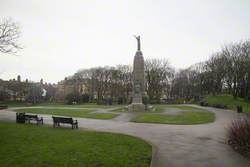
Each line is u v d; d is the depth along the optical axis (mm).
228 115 28812
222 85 65688
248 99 52719
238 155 10203
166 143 12789
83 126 19969
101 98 82062
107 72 82312
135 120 24156
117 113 32406
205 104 51219
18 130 16266
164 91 86438
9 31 24922
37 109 42875
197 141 13367
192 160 9453
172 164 8906
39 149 10375
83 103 72188
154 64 80250
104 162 8508
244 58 54344
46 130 16516
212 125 20406
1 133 14820
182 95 89562
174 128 18703
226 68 57656
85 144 11469
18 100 83312
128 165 8234
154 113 31984
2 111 40281
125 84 80938
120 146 11125
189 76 89188
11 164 8281
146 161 8781
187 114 30266
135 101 37781
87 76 87062
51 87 114812
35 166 8078
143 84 38219
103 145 11297
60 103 76188
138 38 38969
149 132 16672
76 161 8609
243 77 54844
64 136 13766
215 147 11805
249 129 10461
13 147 10766
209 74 68938
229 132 12656
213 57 67000
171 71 86062
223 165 8781
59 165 8180
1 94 78250
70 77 95875
